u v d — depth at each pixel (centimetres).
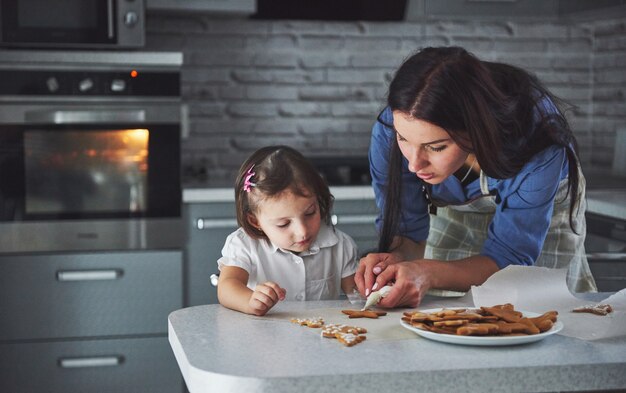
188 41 388
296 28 396
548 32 412
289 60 397
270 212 184
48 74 325
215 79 393
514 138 163
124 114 329
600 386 128
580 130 412
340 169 385
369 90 404
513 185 173
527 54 412
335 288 203
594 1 332
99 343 334
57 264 329
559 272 167
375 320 155
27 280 328
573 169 181
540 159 168
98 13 329
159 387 338
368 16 384
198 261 338
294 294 197
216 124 395
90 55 326
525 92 166
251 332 147
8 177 325
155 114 332
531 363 128
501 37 410
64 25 328
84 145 329
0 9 324
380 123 194
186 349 136
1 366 329
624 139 364
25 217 327
